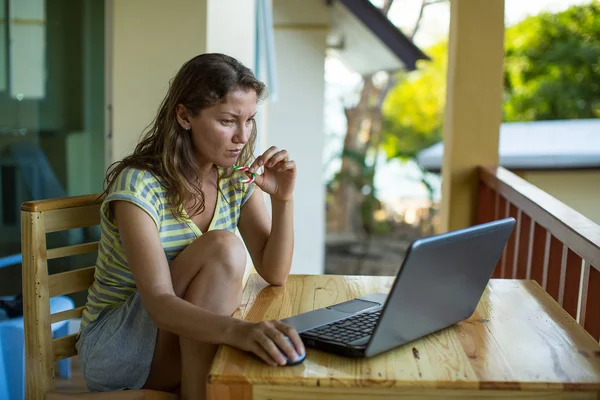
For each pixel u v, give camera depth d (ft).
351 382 4.11
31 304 5.68
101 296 5.87
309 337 4.62
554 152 16.06
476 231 4.68
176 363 5.58
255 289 6.09
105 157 10.73
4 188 10.87
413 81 49.26
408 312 4.45
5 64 10.70
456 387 4.09
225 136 5.54
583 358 4.49
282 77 18.88
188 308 4.89
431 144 48.42
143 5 10.17
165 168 5.65
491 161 11.53
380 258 35.14
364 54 22.77
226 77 5.43
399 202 43.06
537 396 4.11
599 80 43.37
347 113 41.98
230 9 11.65
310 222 19.17
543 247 8.27
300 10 18.61
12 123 10.81
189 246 5.53
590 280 6.15
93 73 10.60
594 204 15.62
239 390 4.19
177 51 10.19
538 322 5.20
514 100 44.04
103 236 5.77
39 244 5.64
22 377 7.88
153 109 10.36
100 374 5.60
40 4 10.62
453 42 11.48
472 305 5.17
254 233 6.36
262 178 5.99
